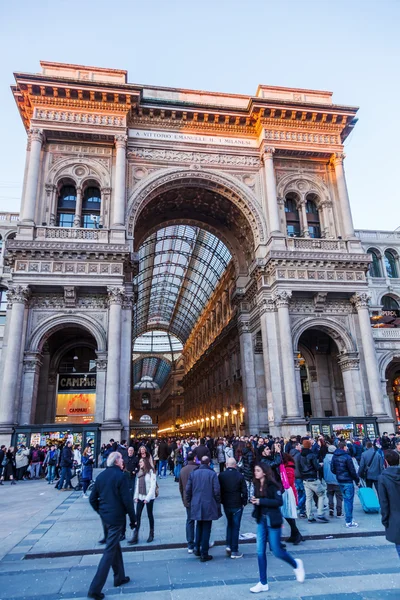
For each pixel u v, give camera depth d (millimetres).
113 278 28219
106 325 28328
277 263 31094
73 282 27766
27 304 27922
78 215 30766
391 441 19969
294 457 12445
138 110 33938
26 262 27797
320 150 35312
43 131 31375
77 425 24953
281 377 29516
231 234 40719
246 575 7688
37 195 30281
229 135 35781
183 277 66625
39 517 12859
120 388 27578
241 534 10547
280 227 33344
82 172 32000
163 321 91875
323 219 35031
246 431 34906
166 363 103375
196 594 6793
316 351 36219
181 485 9789
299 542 9664
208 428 57500
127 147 33500
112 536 6930
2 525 11789
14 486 20625
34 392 26703
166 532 10922
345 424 27906
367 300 31719
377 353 33531
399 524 6090
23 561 8758
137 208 32156
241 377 39656
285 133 35375
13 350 25891
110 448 20641
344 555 8703
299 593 6742
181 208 39406
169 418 102188
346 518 10891
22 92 31797
